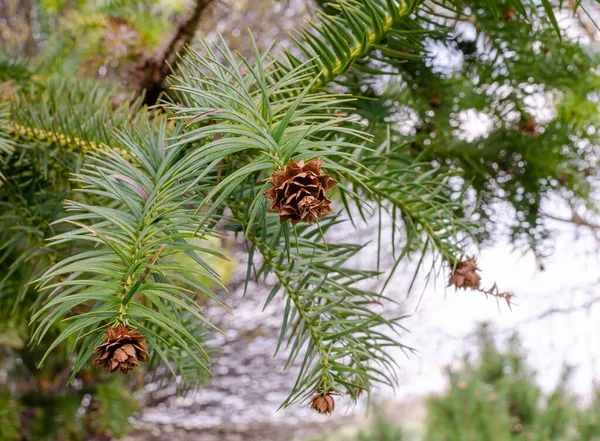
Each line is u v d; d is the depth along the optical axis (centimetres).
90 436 192
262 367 281
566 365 300
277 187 35
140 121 58
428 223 55
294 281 49
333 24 52
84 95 66
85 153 58
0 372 180
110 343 35
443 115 87
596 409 299
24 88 72
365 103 76
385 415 347
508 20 74
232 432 321
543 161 92
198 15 85
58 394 191
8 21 155
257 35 133
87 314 36
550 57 85
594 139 94
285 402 45
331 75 53
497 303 53
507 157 93
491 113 91
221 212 46
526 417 302
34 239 60
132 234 40
